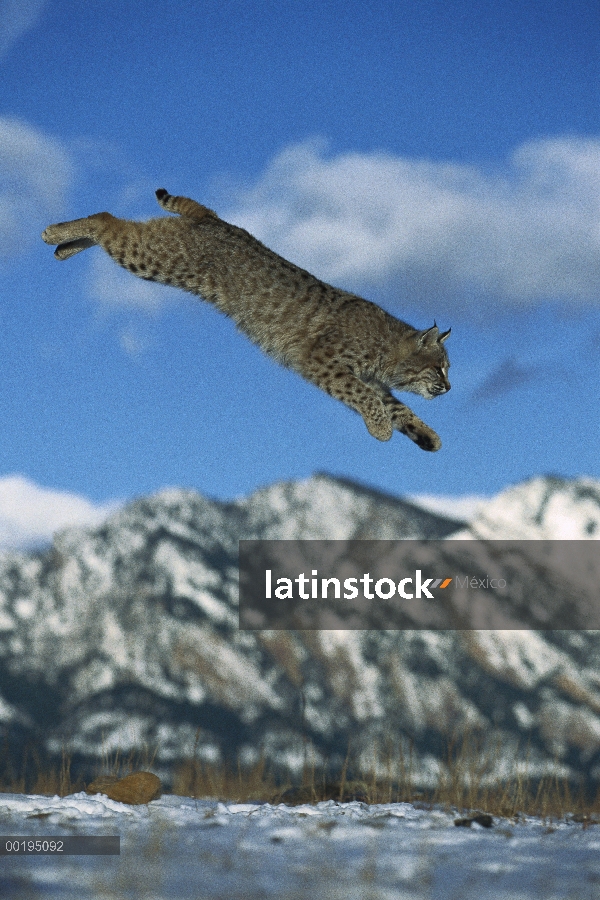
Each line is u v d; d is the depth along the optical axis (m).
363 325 10.94
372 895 4.84
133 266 10.95
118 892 4.80
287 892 4.94
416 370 11.55
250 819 7.25
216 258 10.77
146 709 166.75
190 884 5.09
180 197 11.04
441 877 5.42
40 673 188.62
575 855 6.13
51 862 5.55
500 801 8.48
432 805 8.42
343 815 7.55
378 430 10.31
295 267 11.04
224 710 167.62
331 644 189.88
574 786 8.79
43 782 9.38
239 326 10.93
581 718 168.75
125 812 7.45
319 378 10.54
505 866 5.74
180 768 9.96
